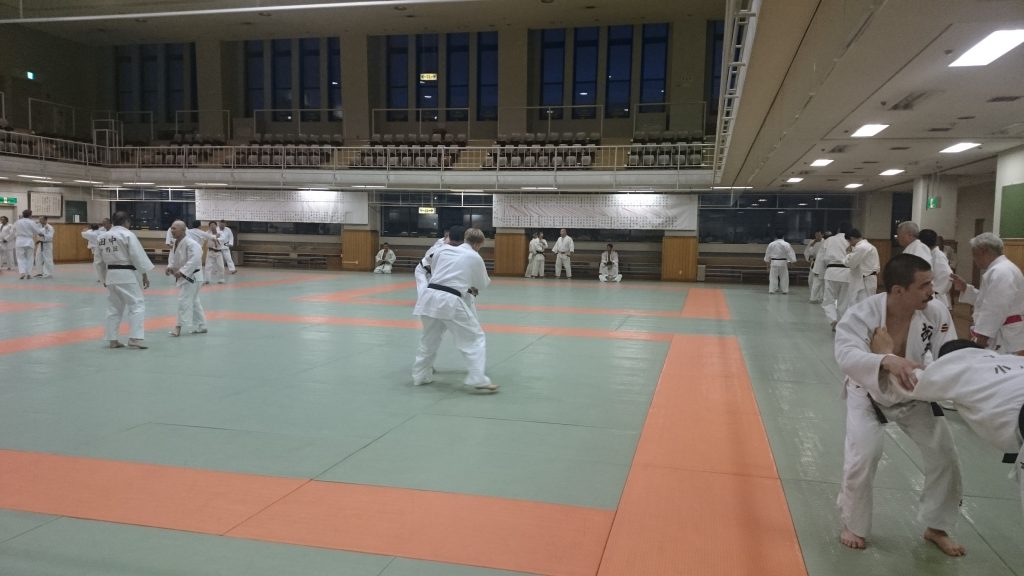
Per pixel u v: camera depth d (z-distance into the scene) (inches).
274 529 137.6
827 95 342.0
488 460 184.1
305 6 531.5
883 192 908.0
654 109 1040.8
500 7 935.0
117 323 351.9
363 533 136.3
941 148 513.7
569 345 385.7
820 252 646.5
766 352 366.9
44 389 259.8
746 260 965.2
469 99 1093.1
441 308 261.3
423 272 275.0
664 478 171.8
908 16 224.5
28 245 757.9
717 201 965.8
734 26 284.7
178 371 296.7
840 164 620.1
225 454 185.5
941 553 130.9
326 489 160.6
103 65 1177.4
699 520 145.5
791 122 417.1
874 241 916.0
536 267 971.3
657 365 327.9
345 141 1093.1
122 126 1142.3
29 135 944.9
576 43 1059.3
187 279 392.5
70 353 335.0
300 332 416.8
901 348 130.0
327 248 1093.8
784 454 192.5
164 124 1180.5
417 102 1116.5
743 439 206.8
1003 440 92.6
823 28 250.7
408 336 405.4
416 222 1074.1
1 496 153.5
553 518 145.5
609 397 260.7
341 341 384.8
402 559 125.4
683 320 506.0
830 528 142.2
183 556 125.3
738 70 348.8
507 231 987.9
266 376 289.4
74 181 974.4
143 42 1134.4
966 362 98.3
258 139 1079.0
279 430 209.5
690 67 986.7
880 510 152.3
